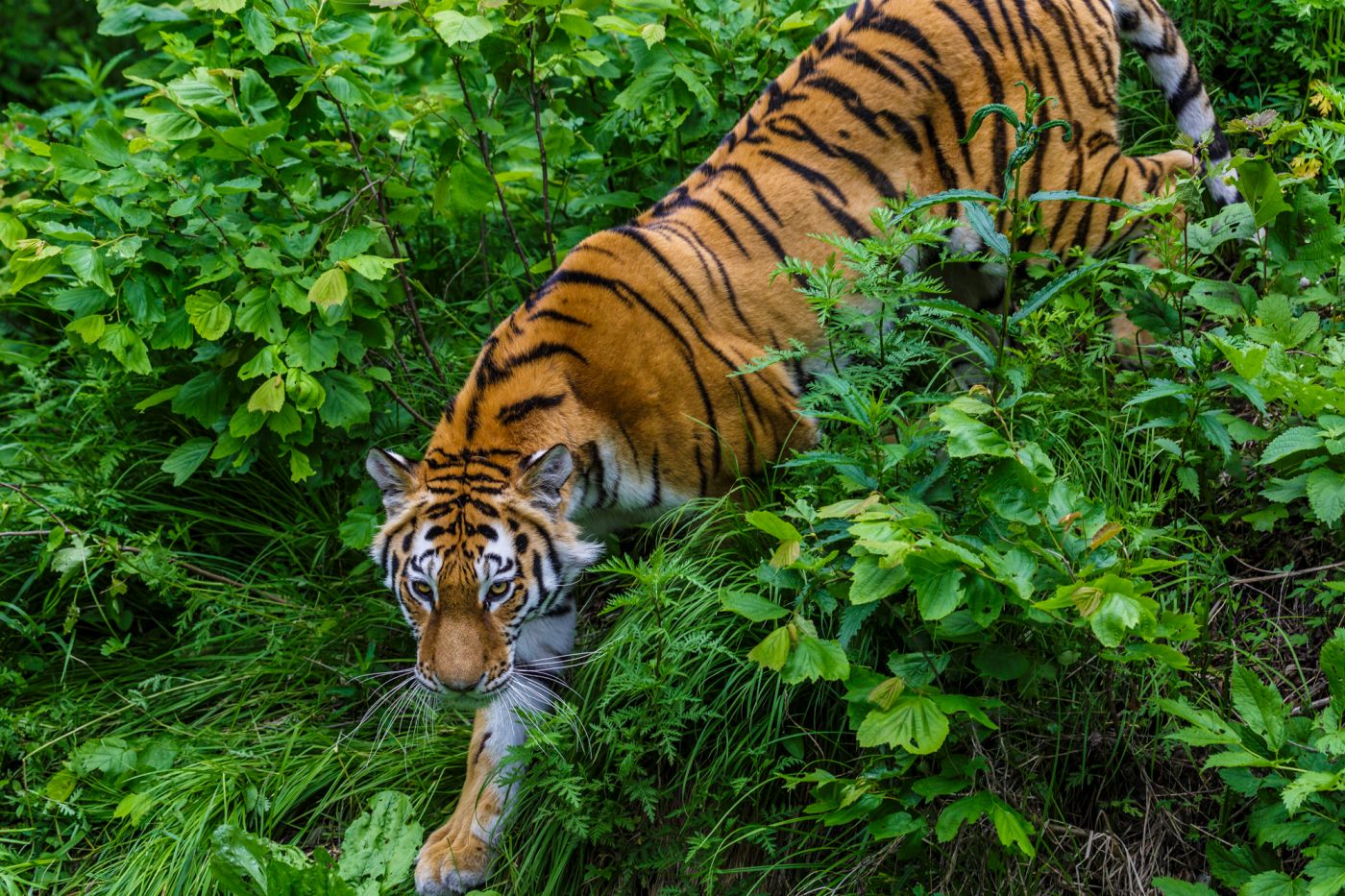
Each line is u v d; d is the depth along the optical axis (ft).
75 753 24.80
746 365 23.20
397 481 21.62
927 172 25.43
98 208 25.75
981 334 23.89
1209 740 17.01
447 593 20.53
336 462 28.17
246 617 27.58
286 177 27.17
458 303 31.19
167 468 27.12
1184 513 22.16
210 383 26.91
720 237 24.12
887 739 17.37
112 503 27.45
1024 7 25.75
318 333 25.67
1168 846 19.49
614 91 31.22
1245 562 21.93
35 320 33.17
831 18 29.78
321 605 27.32
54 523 27.27
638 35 27.48
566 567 21.53
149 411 30.14
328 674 26.53
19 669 27.20
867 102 25.12
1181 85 27.35
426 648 20.61
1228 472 21.38
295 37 25.64
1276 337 20.72
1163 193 25.91
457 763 23.95
